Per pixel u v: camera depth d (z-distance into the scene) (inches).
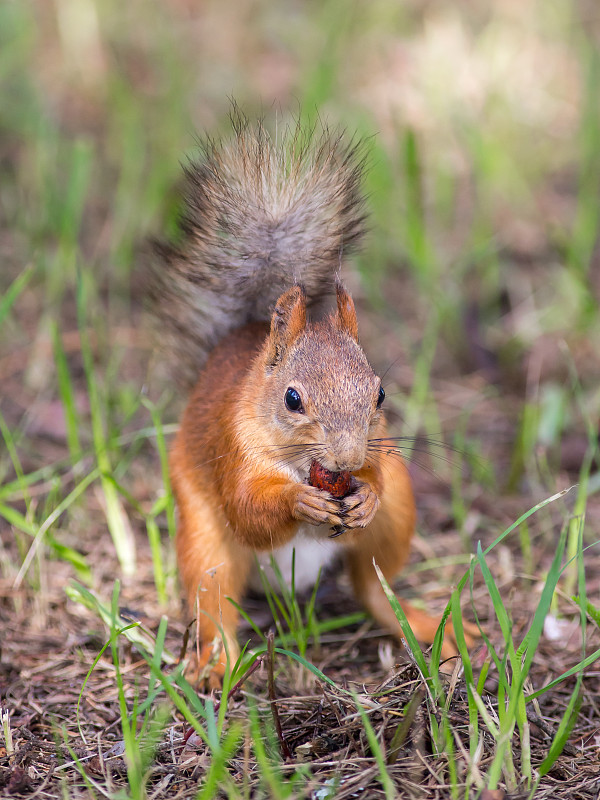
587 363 548.7
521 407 529.0
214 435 350.3
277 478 328.5
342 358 319.3
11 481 455.8
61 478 457.4
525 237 657.6
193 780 275.0
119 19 846.5
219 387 363.3
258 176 360.8
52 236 636.7
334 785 256.5
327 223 363.9
